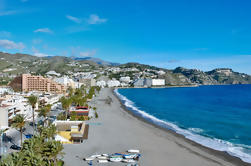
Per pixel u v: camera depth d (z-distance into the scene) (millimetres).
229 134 78312
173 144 65062
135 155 52969
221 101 191500
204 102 183750
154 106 157125
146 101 191250
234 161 51969
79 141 65062
